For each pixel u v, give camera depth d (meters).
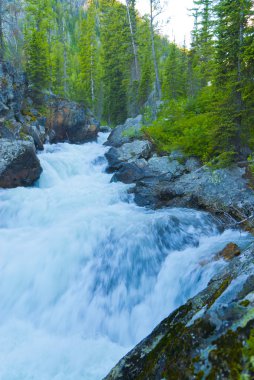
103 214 11.99
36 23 44.25
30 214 12.43
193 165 15.55
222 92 14.09
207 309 2.76
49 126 24.95
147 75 39.12
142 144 19.02
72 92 52.72
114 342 6.52
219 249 8.50
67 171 18.55
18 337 6.39
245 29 12.96
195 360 2.24
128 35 41.78
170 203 13.07
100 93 53.19
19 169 15.22
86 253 8.82
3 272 8.07
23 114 22.00
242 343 2.06
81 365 5.48
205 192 12.52
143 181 15.46
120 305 7.56
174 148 16.78
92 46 53.78
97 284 8.05
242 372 1.91
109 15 51.88
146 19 33.94
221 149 14.20
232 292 2.83
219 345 2.20
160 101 30.34
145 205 13.52
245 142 13.74
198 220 11.15
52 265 8.37
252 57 12.30
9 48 34.75
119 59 46.38
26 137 18.56
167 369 2.42
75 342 6.29
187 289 7.11
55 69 47.16
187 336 2.49
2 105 18.28
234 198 11.59
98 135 31.17
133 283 8.07
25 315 7.33
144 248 9.07
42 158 18.66
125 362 3.01
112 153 19.83
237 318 2.29
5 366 5.36
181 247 9.46
